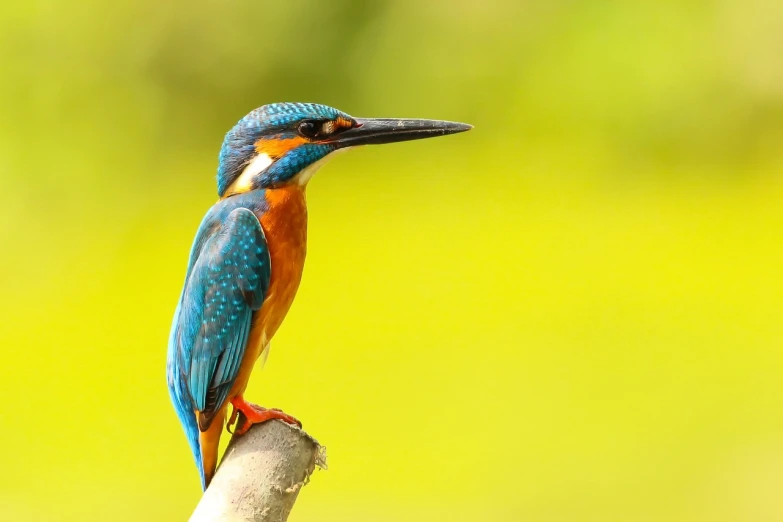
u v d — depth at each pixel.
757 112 22.75
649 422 12.98
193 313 5.36
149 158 23.42
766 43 22.41
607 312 16.81
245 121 5.69
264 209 5.50
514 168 23.86
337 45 24.78
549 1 24.12
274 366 14.66
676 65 23.02
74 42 22.44
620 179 23.20
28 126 21.86
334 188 23.89
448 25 24.41
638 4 23.44
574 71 23.55
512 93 24.16
